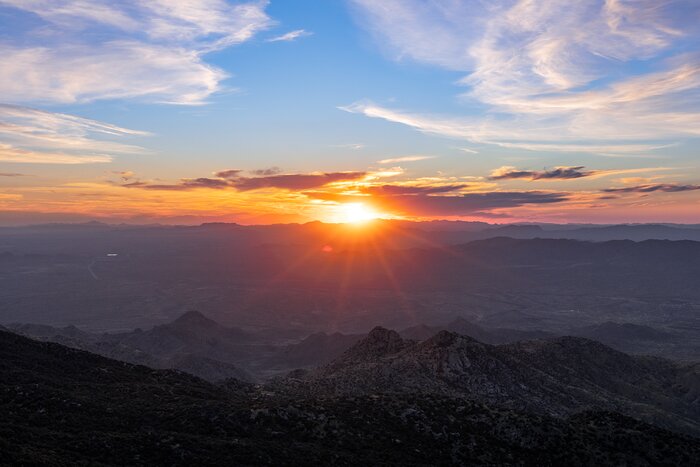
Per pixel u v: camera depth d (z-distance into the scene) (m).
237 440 63.91
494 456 72.44
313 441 68.62
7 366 82.06
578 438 77.88
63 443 53.62
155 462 53.78
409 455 69.06
